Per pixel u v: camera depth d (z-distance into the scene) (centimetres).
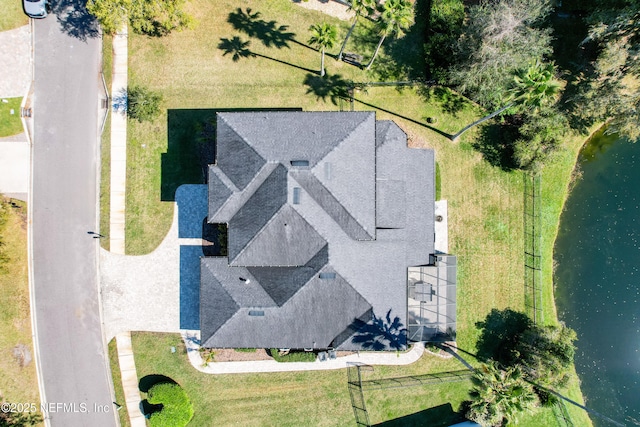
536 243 4172
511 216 4153
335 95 4109
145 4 3478
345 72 4122
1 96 3994
